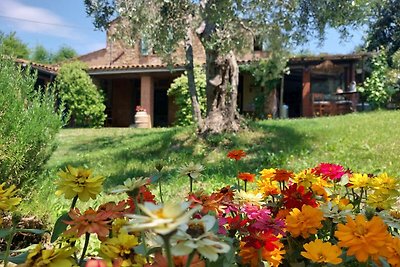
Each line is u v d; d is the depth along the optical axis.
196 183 5.75
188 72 10.04
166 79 21.12
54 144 3.81
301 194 1.67
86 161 8.36
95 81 19.64
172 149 9.02
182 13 9.38
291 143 8.63
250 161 7.32
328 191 1.95
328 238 1.64
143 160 8.25
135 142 10.43
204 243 0.71
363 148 7.68
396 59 18.67
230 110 9.68
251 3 8.05
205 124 9.62
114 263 0.92
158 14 9.39
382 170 6.08
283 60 12.53
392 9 23.48
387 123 9.95
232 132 9.52
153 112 20.45
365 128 9.50
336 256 1.12
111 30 12.27
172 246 0.79
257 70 14.34
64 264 0.88
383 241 1.00
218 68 9.55
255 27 9.44
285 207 1.66
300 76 21.52
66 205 3.76
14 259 1.15
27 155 3.28
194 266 0.89
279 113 17.73
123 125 21.47
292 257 1.50
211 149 8.76
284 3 8.41
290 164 6.92
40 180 3.44
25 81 3.56
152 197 1.49
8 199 1.21
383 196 1.70
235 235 1.45
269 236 1.28
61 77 18.09
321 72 20.22
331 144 8.20
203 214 1.30
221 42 8.88
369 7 8.72
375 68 16.28
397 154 7.02
